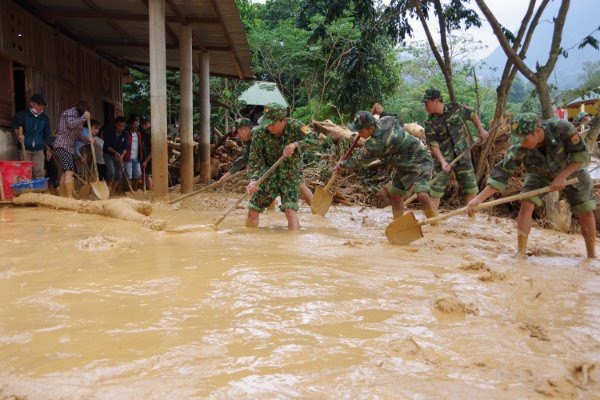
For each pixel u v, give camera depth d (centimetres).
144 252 423
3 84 913
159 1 905
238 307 273
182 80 1120
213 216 729
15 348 216
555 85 999
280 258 399
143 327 241
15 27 952
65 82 1191
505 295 308
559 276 367
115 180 1170
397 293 306
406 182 630
